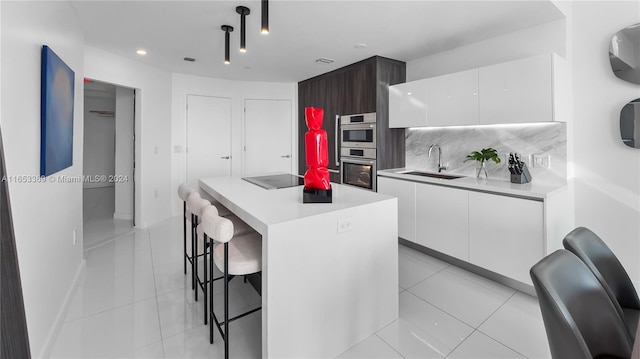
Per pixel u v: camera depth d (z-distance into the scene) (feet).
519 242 8.16
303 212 5.74
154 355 5.93
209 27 9.78
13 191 4.77
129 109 15.74
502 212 8.47
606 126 8.31
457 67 11.60
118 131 15.90
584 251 4.75
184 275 9.37
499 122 9.08
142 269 9.84
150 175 14.83
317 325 5.70
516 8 8.30
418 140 13.01
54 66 6.37
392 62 13.08
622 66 7.91
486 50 10.69
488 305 7.73
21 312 4.62
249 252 5.97
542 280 3.25
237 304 7.78
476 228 9.11
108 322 6.97
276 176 10.61
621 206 8.17
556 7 8.25
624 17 7.95
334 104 15.15
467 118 9.89
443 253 10.19
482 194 8.91
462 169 11.58
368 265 6.47
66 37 7.74
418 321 7.08
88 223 15.26
